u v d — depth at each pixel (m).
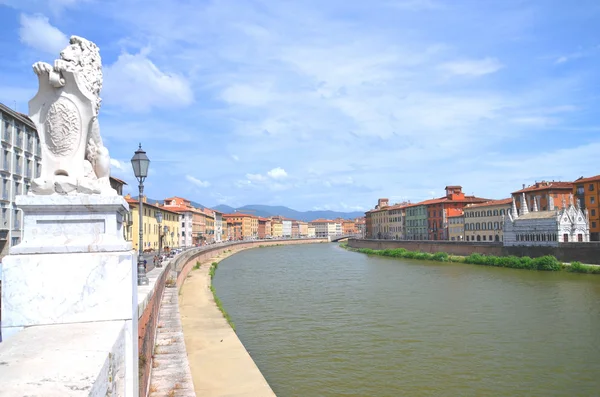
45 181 6.02
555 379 22.02
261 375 20.70
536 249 76.88
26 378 3.39
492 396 20.06
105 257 5.69
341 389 20.91
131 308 5.77
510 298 44.16
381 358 25.41
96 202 6.02
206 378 20.41
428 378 22.22
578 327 31.92
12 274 5.42
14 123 51.53
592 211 87.88
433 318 35.56
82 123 6.32
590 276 59.84
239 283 60.19
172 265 46.38
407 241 119.19
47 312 5.49
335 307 41.16
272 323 34.66
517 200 99.00
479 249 90.75
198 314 34.62
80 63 6.41
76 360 3.92
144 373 11.28
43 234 5.94
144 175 21.03
